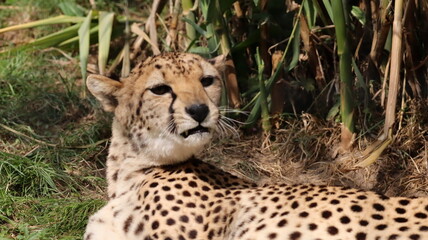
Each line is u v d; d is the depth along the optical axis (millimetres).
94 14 13398
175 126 8516
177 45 12656
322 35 11805
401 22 9797
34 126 12188
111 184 9078
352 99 10906
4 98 12711
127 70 12461
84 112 12500
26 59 13633
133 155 8953
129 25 13391
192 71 8672
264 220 8180
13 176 10484
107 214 8805
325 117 11703
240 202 8453
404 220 7754
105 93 9039
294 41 10984
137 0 15031
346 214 7910
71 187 10664
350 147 11055
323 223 7918
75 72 13523
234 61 11953
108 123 12039
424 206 7828
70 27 13375
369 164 9828
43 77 13180
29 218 9914
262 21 11281
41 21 13164
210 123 8539
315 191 8266
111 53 13773
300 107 11977
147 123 8734
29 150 11414
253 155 11438
